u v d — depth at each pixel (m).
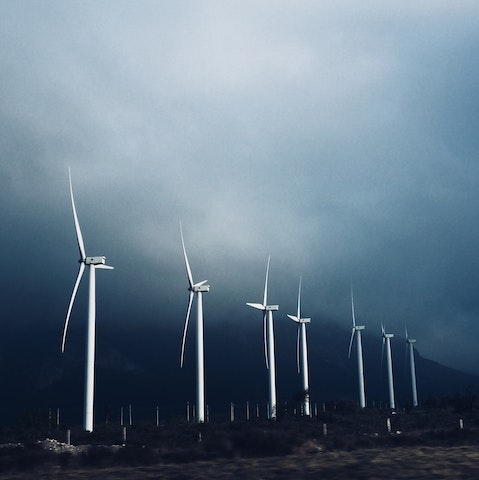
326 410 107.88
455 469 37.16
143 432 62.44
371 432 69.94
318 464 40.94
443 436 57.72
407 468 37.91
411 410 113.19
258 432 52.16
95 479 36.22
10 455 44.75
